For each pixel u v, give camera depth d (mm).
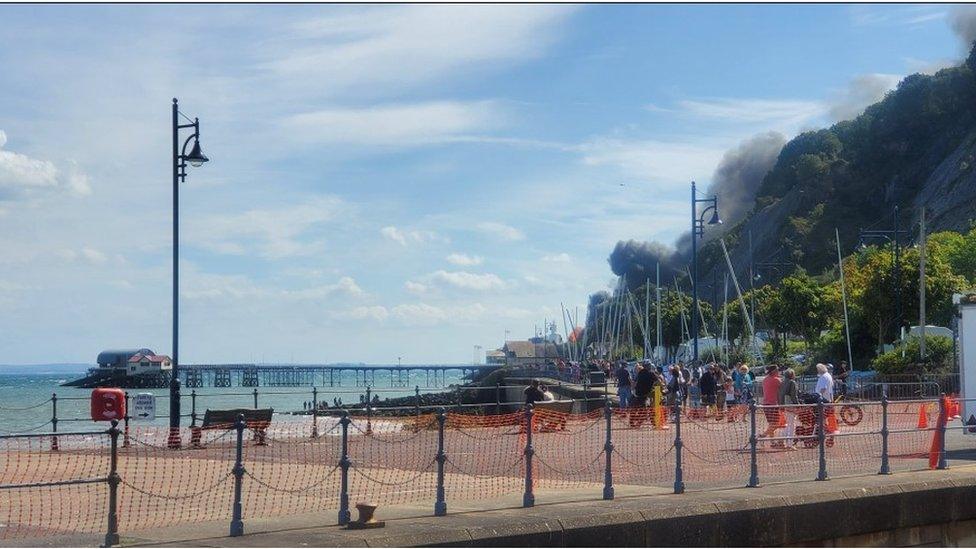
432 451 23859
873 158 191500
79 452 22062
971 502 17594
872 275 73125
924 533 16953
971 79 180000
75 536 12312
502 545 12453
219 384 171625
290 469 19766
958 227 143750
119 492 16516
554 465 20922
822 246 181875
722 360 95750
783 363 81500
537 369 82312
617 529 13484
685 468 20359
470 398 78000
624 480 18438
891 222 171625
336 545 11477
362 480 18219
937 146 178375
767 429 23125
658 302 117625
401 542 11766
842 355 77500
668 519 13977
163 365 160625
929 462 20266
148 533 12375
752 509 14867
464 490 16844
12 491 16656
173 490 16734
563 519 13086
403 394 139625
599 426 31375
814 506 15523
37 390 154500
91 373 161000
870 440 26125
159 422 45812
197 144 27125
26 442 26125
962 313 26094
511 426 28594
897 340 69562
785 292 93188
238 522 12188
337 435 27500
